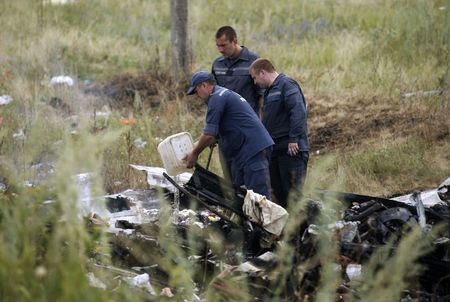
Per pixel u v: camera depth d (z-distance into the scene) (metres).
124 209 28.78
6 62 56.62
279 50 57.69
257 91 32.38
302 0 69.81
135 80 54.66
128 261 22.39
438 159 36.12
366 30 61.28
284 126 30.06
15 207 15.30
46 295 13.76
